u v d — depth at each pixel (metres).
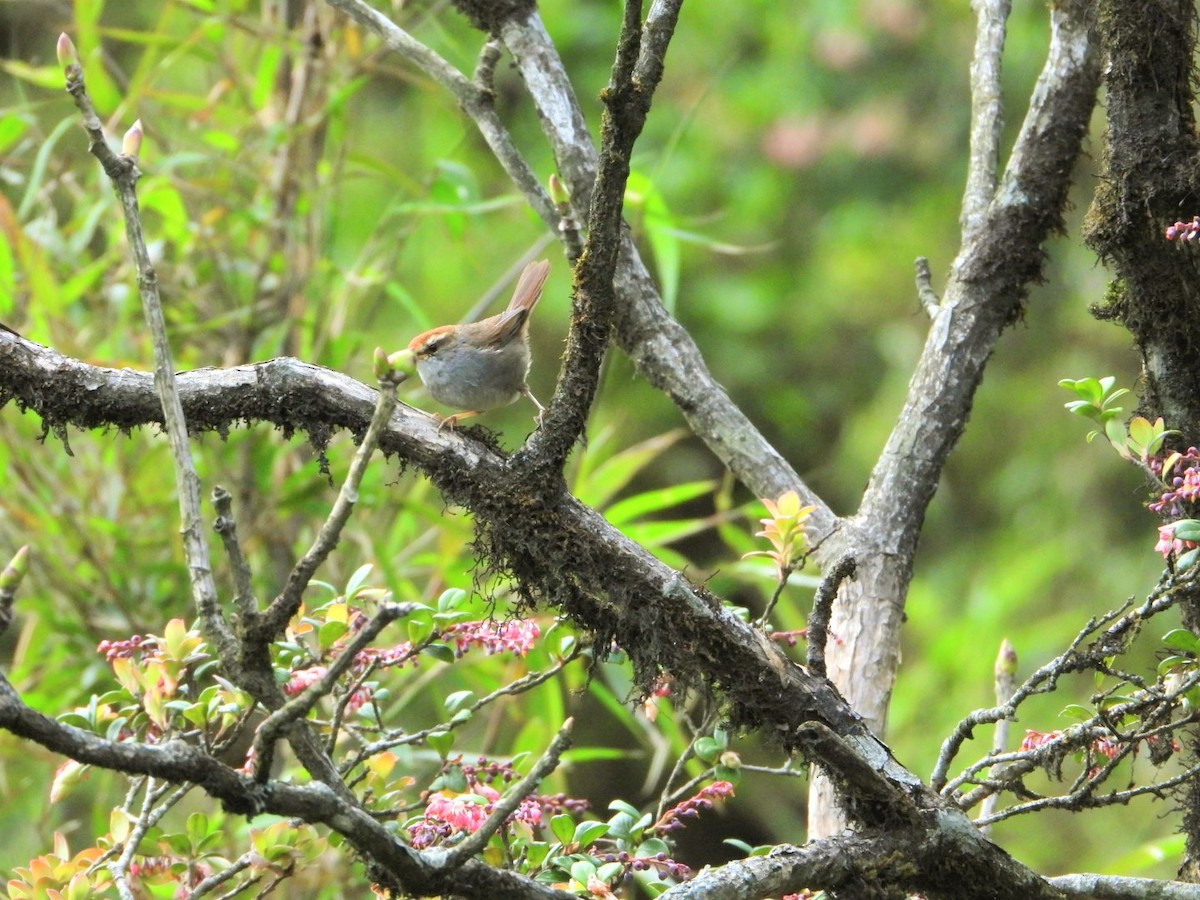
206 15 10.95
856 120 17.66
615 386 17.94
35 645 10.10
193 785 3.84
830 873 4.78
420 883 3.95
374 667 5.20
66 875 5.17
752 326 18.06
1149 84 5.61
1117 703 5.16
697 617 5.16
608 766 17.48
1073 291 16.52
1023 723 13.45
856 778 4.96
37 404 5.29
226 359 10.73
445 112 16.67
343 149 10.55
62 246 10.49
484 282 16.73
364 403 5.27
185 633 5.19
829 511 6.56
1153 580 14.88
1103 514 15.74
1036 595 15.62
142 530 10.36
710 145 18.23
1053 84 6.93
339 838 5.38
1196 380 5.69
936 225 17.62
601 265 4.88
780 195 18.08
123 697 5.25
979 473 17.05
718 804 6.24
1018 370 16.94
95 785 11.41
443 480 5.28
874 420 17.17
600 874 4.93
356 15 7.21
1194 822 5.67
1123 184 5.62
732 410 6.69
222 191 11.13
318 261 10.80
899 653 6.31
